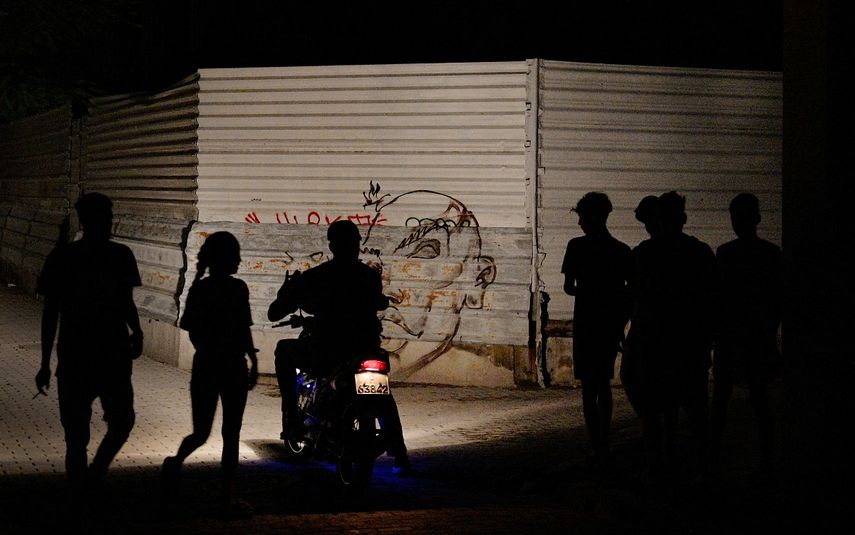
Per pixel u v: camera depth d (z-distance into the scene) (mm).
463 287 12070
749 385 6504
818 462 5426
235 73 12906
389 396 7031
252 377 6406
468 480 7676
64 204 19172
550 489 7137
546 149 11867
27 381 12266
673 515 5645
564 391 11758
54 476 7332
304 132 12672
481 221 12117
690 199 12148
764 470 6449
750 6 15492
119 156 15969
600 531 5605
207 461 8523
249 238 12805
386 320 12188
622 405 10711
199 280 6328
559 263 11961
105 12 15938
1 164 24859
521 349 11891
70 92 16312
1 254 23328
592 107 11914
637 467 7480
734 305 6484
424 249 12219
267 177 12859
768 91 12273
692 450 7848
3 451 8719
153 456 8695
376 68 12328
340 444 7254
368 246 12359
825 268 5395
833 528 5215
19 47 15641
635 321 6555
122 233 15648
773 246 6480
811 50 5426
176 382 12414
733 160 12242
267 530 5676
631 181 12023
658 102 12039
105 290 5875
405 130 12273
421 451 8766
